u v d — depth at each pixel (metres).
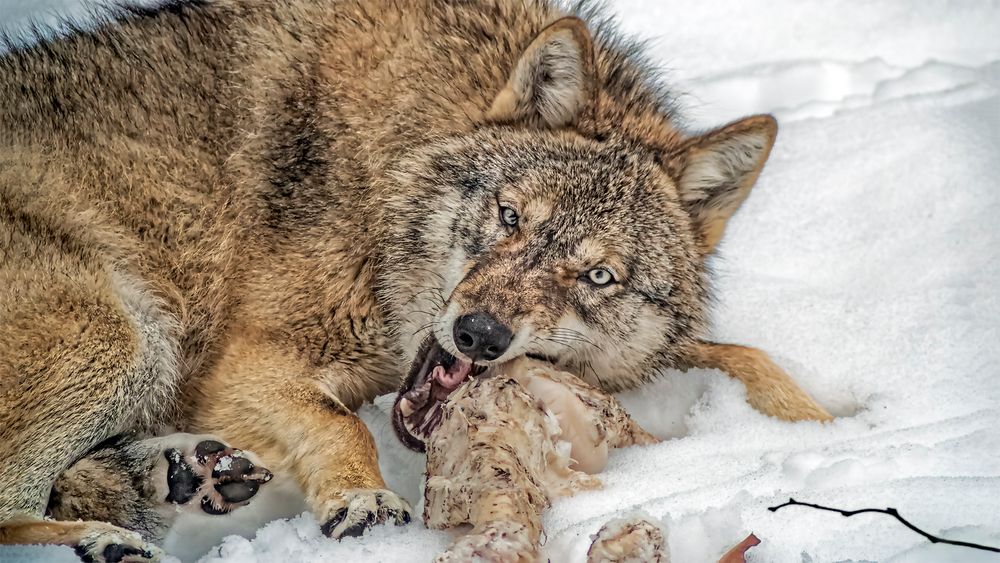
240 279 9.22
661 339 9.49
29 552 7.25
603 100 9.73
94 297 8.45
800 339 10.25
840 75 14.35
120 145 9.03
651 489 7.62
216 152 9.28
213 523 8.26
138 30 9.59
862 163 12.70
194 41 9.57
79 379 8.23
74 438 8.19
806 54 14.95
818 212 12.12
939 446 8.07
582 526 7.03
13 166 8.69
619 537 6.25
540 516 7.04
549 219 8.87
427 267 9.32
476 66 9.67
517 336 8.41
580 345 9.06
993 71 14.35
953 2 15.69
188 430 9.16
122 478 8.16
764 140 9.32
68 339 8.24
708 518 7.06
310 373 9.28
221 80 9.43
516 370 8.34
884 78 14.37
